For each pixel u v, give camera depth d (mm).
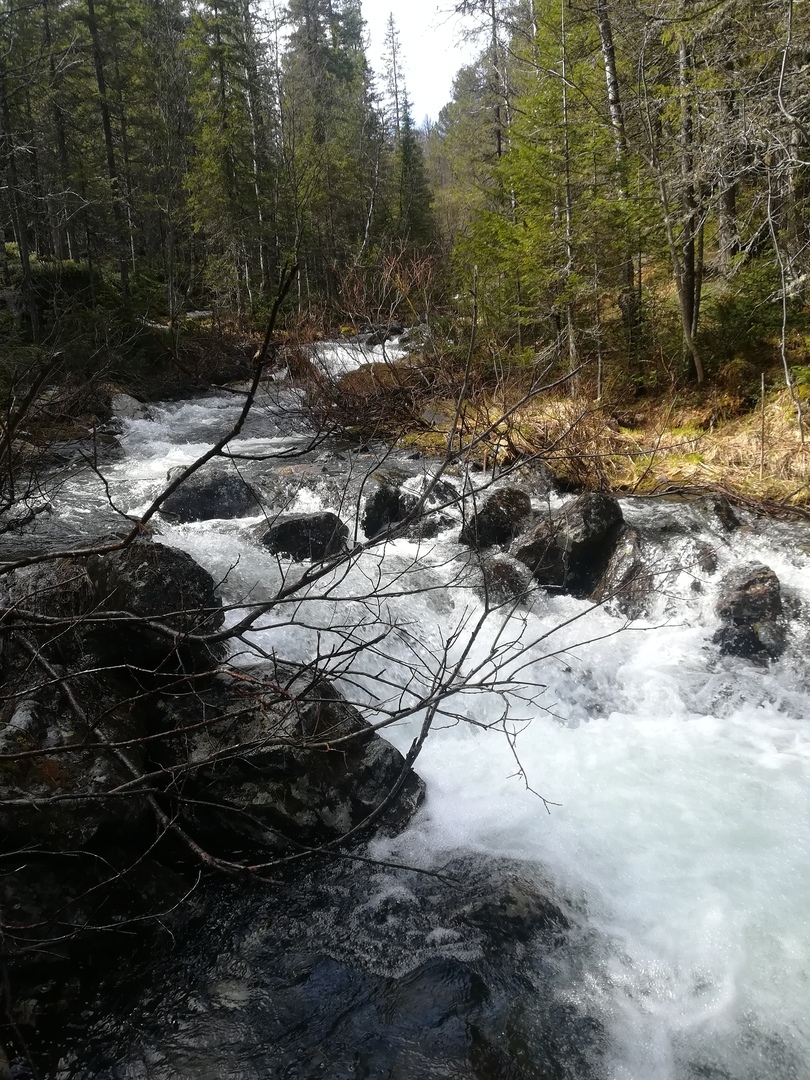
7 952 2463
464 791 4344
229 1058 2682
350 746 4012
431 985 3006
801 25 9148
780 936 3260
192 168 31484
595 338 12391
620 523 7012
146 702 3902
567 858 3775
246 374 18375
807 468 8758
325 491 8258
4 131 17625
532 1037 2799
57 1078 2588
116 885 3150
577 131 12031
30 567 4527
